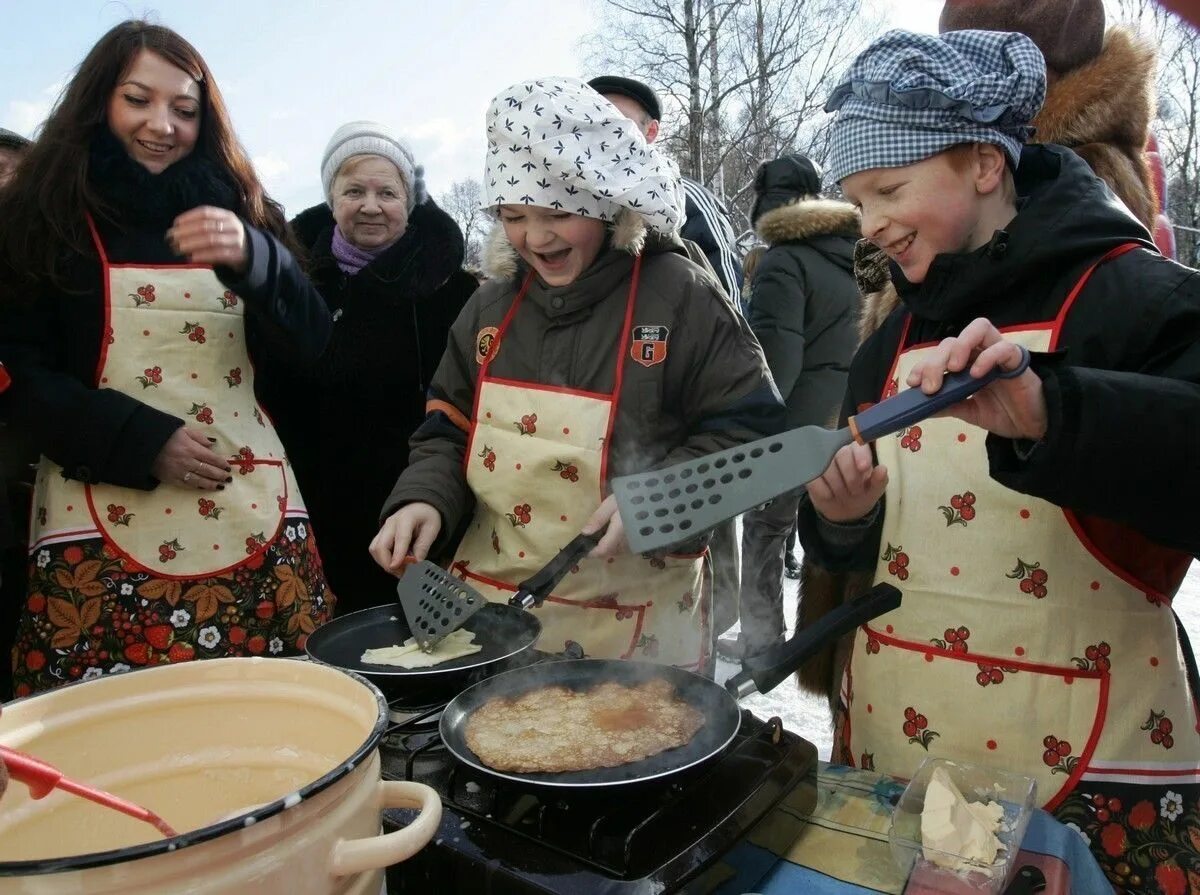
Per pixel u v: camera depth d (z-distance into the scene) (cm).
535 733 107
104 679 81
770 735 103
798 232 327
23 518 219
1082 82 139
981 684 116
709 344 161
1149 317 102
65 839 77
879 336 141
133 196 183
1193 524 92
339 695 81
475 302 180
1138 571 113
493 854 86
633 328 161
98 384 183
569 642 144
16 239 177
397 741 110
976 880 85
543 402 163
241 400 196
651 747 101
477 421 171
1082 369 92
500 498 165
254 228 185
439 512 165
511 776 90
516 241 159
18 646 182
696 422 167
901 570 125
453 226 251
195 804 83
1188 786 111
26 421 174
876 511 129
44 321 183
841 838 97
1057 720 112
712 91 1287
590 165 148
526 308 170
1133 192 137
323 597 208
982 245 117
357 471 246
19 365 177
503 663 132
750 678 107
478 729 110
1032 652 113
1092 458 89
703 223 260
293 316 192
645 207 154
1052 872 88
